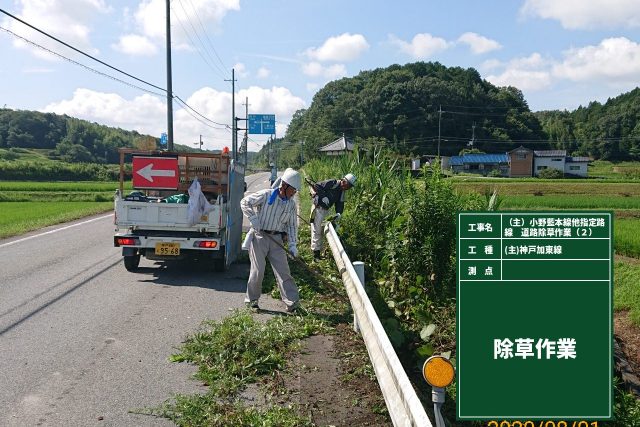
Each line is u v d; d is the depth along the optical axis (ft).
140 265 32.76
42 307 22.85
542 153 250.98
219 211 28.81
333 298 24.84
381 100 283.18
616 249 46.80
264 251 22.65
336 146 184.34
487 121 296.10
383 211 32.96
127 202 28.76
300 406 13.93
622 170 272.10
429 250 22.74
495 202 25.53
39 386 14.89
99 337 19.17
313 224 33.91
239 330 18.90
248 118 152.46
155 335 19.54
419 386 15.74
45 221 55.93
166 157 29.81
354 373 16.05
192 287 27.30
